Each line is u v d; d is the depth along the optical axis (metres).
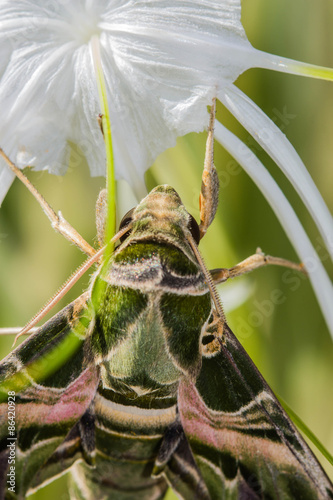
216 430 0.23
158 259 0.23
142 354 0.23
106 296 0.23
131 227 0.23
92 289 0.23
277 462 0.23
